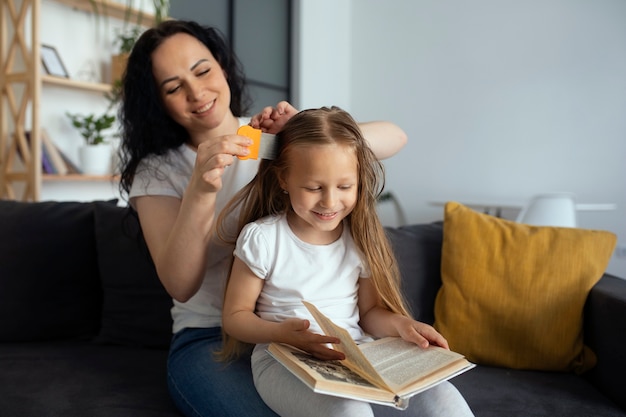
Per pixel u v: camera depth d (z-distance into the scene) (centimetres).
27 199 257
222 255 120
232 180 123
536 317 138
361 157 103
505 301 141
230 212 116
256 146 101
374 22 491
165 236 114
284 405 89
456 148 450
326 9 481
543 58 408
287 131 103
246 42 418
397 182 479
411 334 99
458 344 144
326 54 484
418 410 89
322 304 105
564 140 403
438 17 454
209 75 121
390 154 139
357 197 106
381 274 110
